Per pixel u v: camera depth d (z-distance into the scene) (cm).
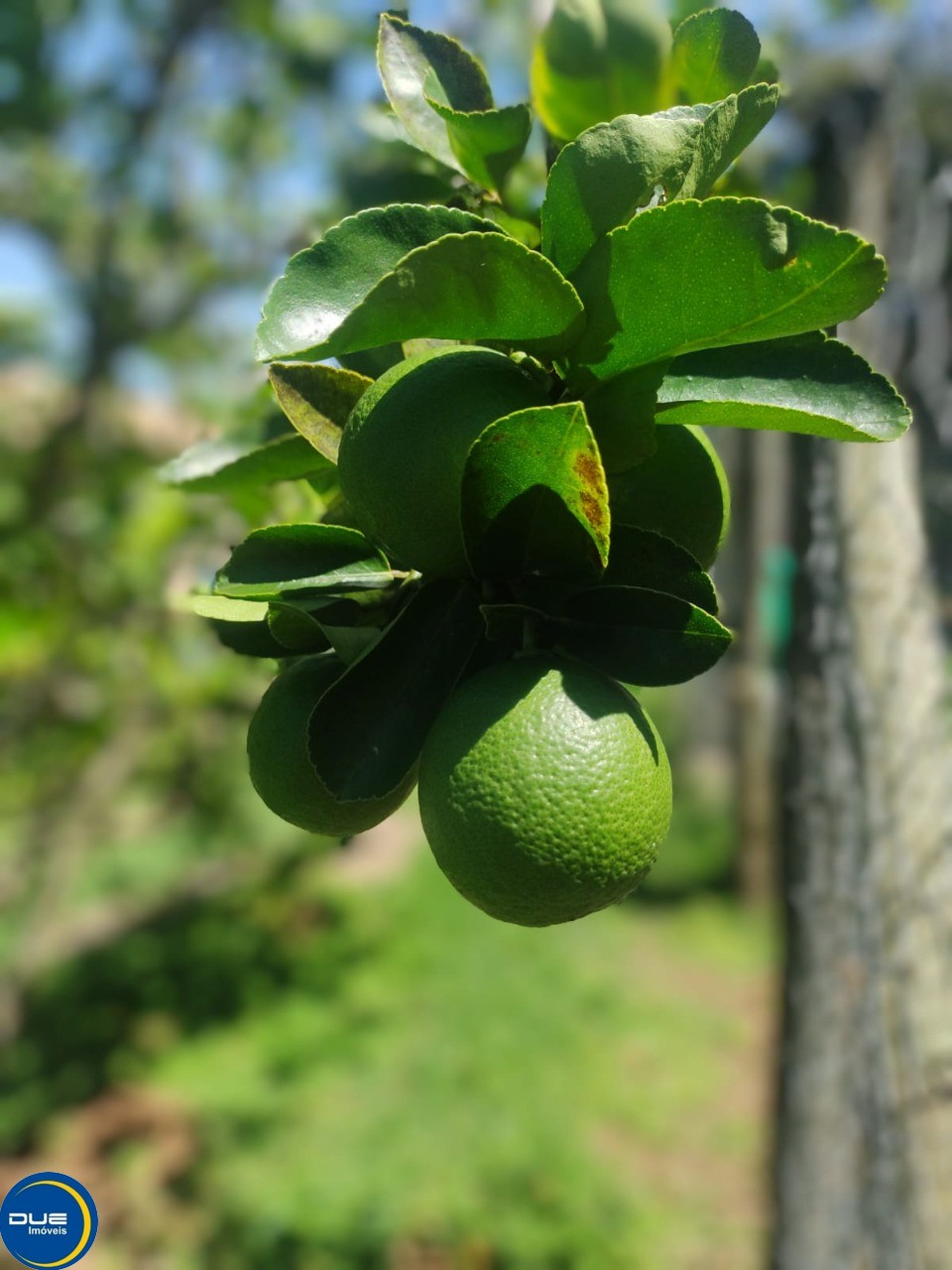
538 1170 107
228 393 52
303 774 26
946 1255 44
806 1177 50
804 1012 49
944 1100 45
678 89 29
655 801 24
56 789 104
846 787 47
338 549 25
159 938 164
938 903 46
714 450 28
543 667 24
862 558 47
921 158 54
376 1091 122
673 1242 98
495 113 27
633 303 22
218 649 96
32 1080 126
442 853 24
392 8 30
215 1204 104
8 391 131
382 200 37
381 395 24
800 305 22
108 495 102
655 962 157
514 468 22
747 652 179
